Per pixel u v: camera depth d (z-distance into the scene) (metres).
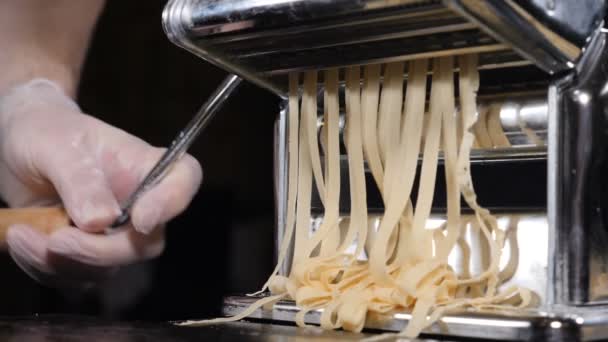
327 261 0.87
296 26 0.78
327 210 0.90
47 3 1.38
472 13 0.68
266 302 0.86
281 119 0.96
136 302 2.15
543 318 0.69
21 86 1.38
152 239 1.18
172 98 2.50
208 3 0.82
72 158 1.18
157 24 2.48
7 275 2.06
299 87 0.94
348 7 0.74
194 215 2.39
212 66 2.50
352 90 0.91
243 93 2.52
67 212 1.17
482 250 0.87
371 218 0.94
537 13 0.71
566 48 0.74
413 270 0.80
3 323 0.91
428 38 0.78
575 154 0.75
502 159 0.87
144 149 1.20
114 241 1.14
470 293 0.84
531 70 0.83
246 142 2.53
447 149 0.84
